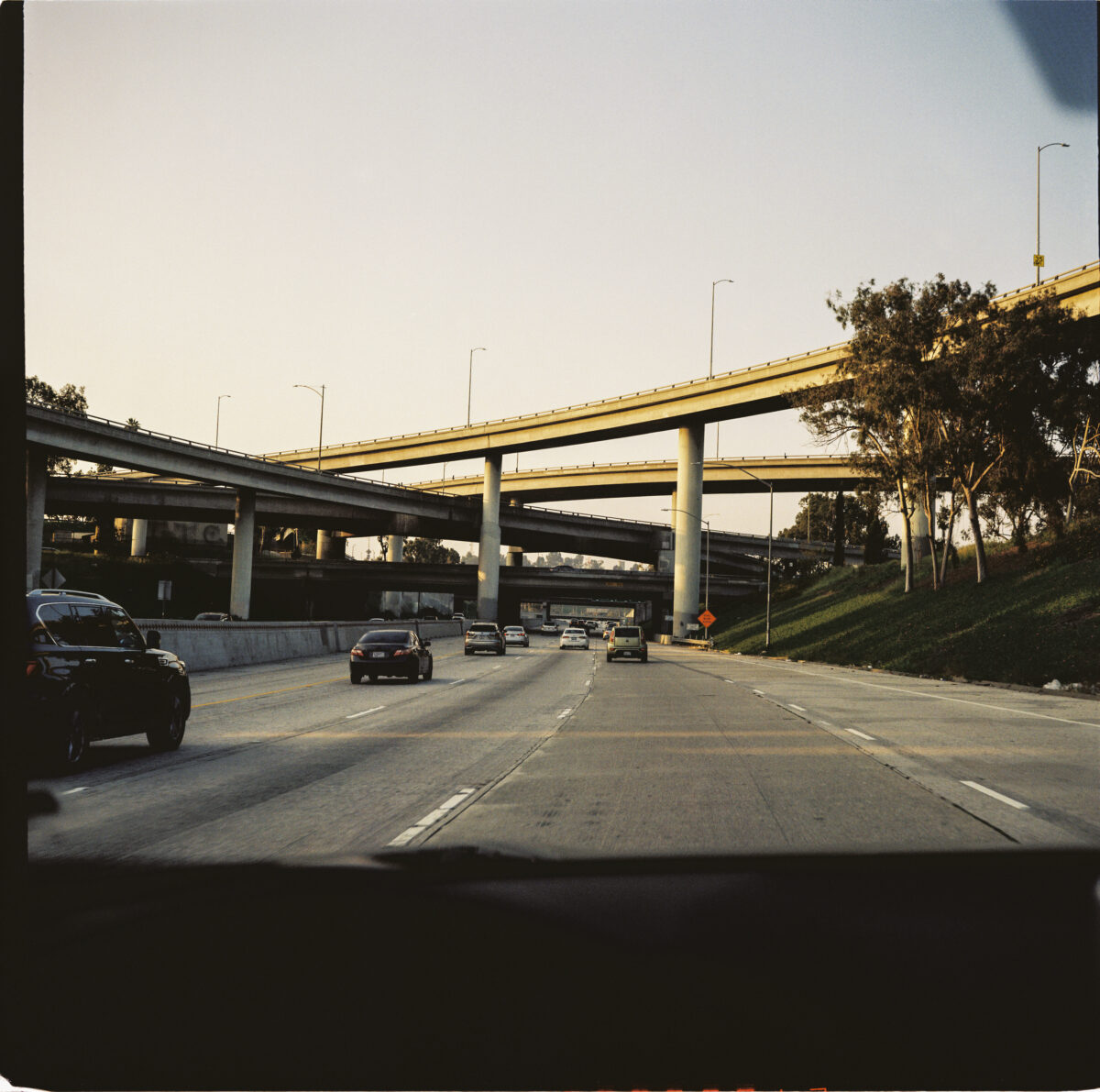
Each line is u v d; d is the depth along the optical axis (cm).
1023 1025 180
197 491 9988
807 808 871
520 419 10906
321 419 10894
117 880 215
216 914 186
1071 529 5019
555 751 1323
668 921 193
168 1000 170
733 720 1795
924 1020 177
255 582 11550
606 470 12038
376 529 11388
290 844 704
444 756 1263
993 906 207
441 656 5469
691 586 9544
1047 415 4491
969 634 4281
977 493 5194
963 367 4434
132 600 9156
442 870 215
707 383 9175
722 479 11150
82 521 13838
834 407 5097
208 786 1006
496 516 11362
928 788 1001
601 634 15488
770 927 193
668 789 981
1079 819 829
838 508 9769
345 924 182
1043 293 4509
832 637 5800
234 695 2400
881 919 199
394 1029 168
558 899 201
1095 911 206
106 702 1141
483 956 177
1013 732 1616
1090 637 3425
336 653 5366
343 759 1232
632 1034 170
